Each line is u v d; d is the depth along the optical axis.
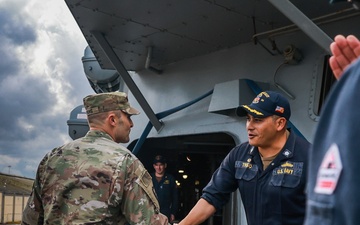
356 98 0.56
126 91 5.00
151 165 5.25
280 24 3.34
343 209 0.54
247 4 3.04
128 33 3.73
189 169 5.64
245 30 3.51
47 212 1.98
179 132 4.11
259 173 1.95
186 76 4.28
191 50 4.05
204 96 3.90
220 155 5.19
